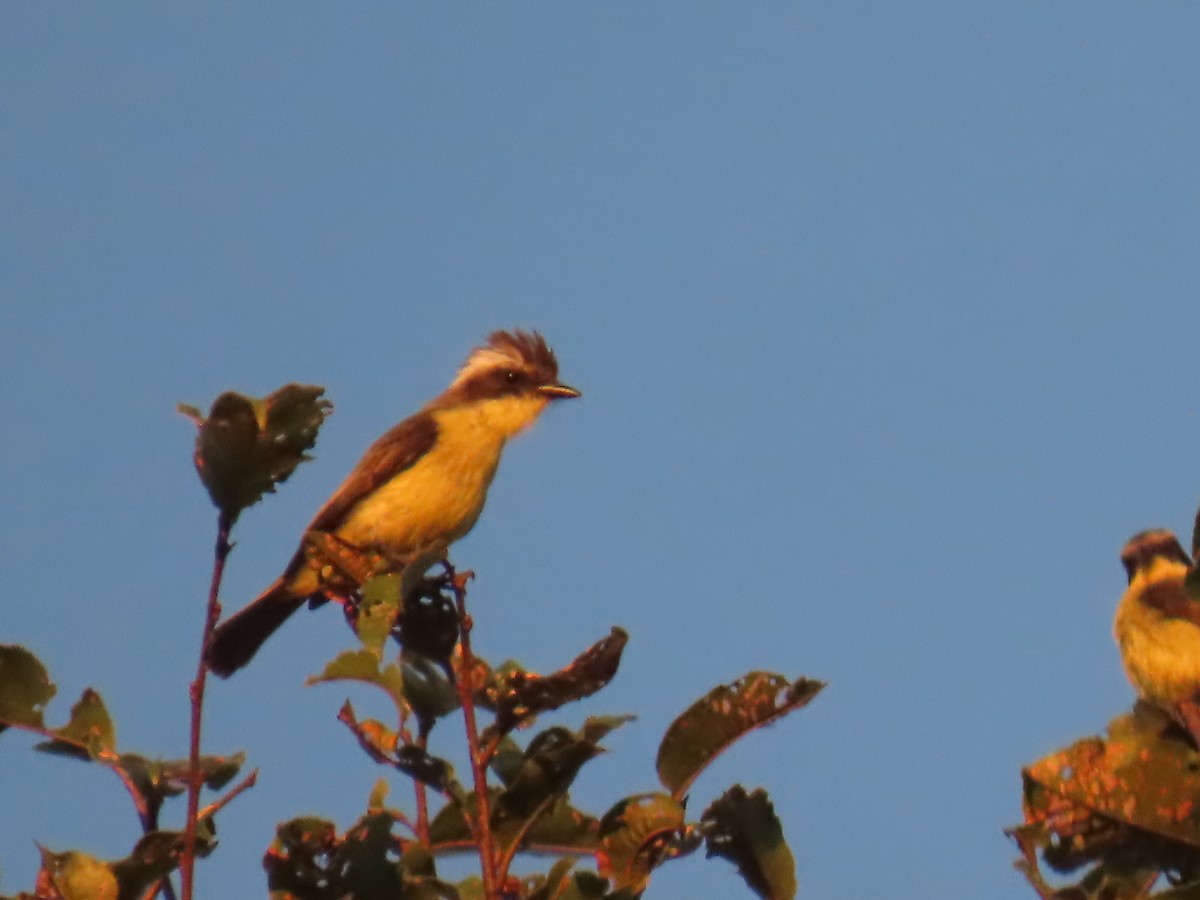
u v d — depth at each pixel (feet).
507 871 31.94
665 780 34.12
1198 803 32.22
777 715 33.96
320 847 31.53
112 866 30.22
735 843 33.94
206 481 31.42
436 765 32.65
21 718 32.63
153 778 31.99
